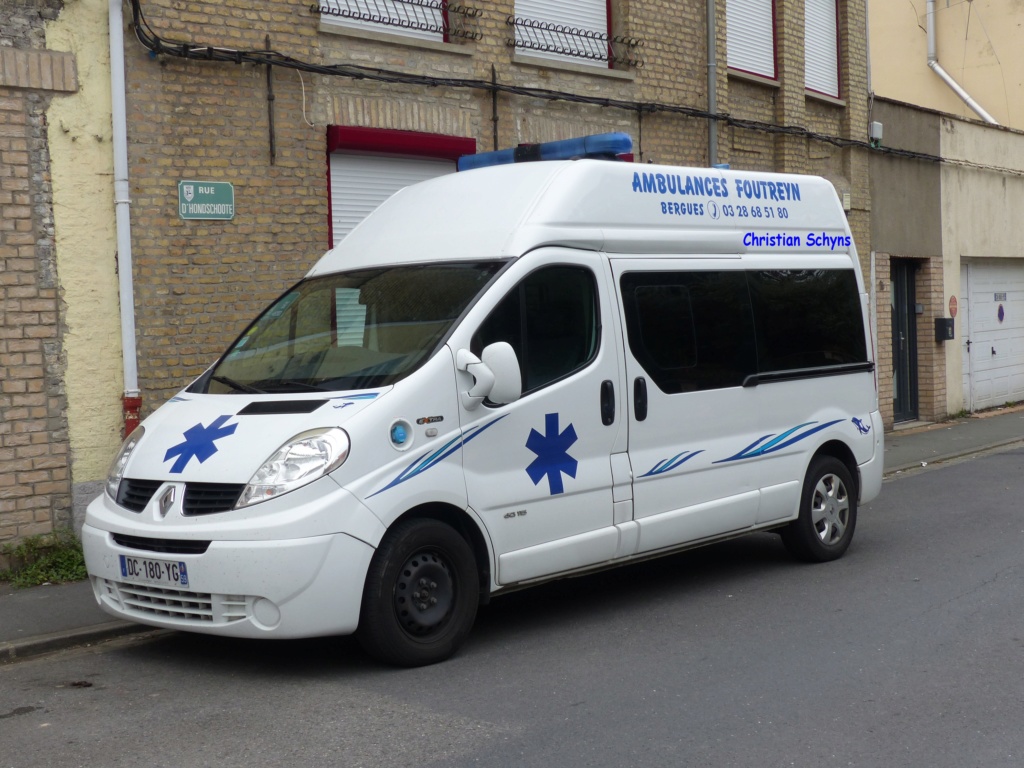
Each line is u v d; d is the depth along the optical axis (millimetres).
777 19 15727
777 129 15445
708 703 5441
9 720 5457
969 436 17234
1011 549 8969
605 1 13211
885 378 17844
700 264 7746
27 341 8500
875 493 9172
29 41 8492
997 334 21547
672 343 7445
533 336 6625
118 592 6086
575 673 5961
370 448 5801
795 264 8547
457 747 4891
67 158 8672
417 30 11109
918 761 4684
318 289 7176
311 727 5188
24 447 8484
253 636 5637
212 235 9461
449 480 6094
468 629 6246
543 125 12148
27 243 8492
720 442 7711
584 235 6973
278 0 9828
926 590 7691
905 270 19172
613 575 8453
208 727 5238
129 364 8883
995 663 6023
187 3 9297
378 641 5887
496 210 6926
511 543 6410
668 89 13734
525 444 6488
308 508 5609
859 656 6199
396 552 5887
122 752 4953
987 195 20797
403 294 6695
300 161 10023
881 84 24938
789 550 8703
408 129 10812
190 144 9328
